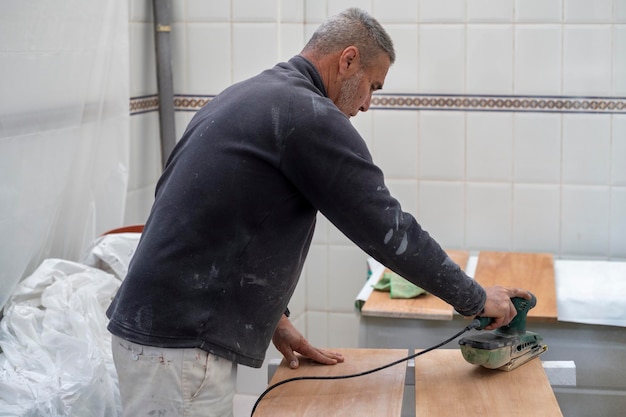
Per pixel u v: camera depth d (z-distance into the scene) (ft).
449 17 10.62
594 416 8.45
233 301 5.87
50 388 7.02
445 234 11.13
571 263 10.00
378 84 6.56
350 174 5.63
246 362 5.98
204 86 11.19
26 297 7.90
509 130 10.73
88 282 8.18
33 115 7.93
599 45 10.32
